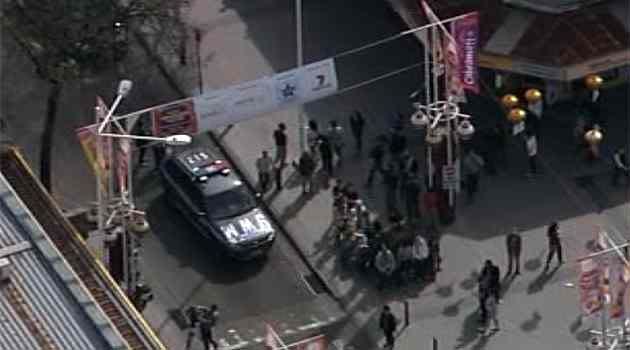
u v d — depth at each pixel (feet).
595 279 615.57
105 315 538.06
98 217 641.81
